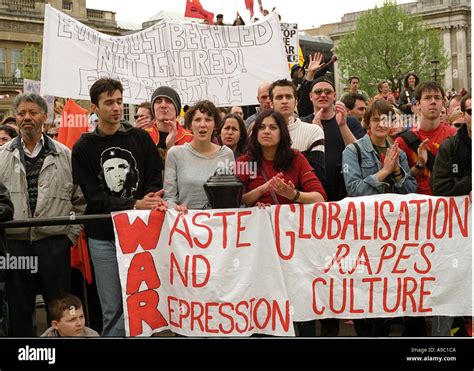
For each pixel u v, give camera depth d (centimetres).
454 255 403
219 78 546
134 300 404
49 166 445
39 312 511
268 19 545
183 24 543
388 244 404
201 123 416
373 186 423
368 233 403
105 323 422
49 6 523
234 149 453
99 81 425
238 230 402
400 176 428
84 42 530
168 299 407
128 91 537
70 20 527
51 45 523
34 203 443
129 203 413
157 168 438
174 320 407
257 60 546
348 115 521
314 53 541
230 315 401
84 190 426
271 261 402
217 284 401
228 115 455
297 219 402
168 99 496
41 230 432
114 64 534
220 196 404
